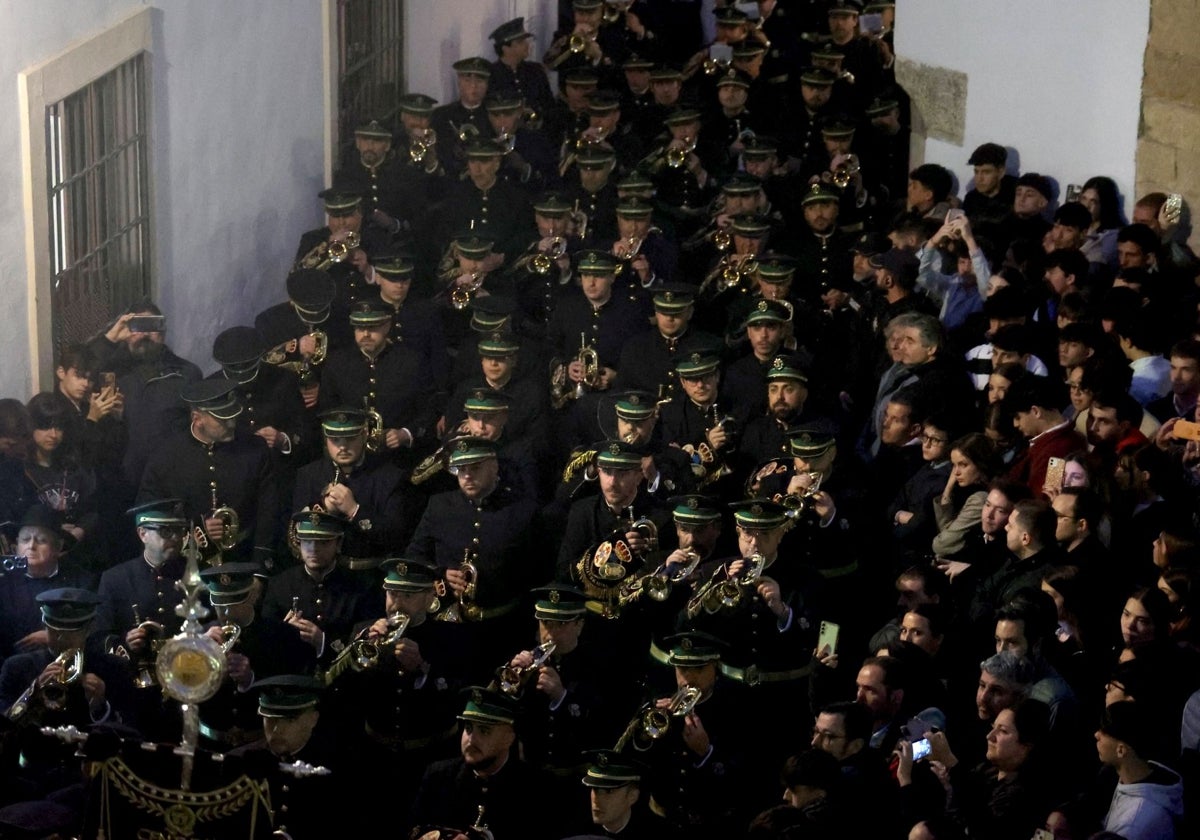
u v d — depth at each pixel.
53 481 13.98
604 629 12.41
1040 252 16.05
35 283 15.05
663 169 19.44
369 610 12.93
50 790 10.91
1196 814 9.50
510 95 19.70
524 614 13.49
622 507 13.08
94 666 12.36
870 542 13.48
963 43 19.25
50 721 11.26
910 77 20.38
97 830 8.22
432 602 12.55
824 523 13.02
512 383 15.40
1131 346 13.82
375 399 15.54
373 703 12.14
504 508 13.46
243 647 12.13
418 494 14.46
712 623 11.88
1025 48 18.17
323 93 18.78
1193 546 11.26
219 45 17.12
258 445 14.41
